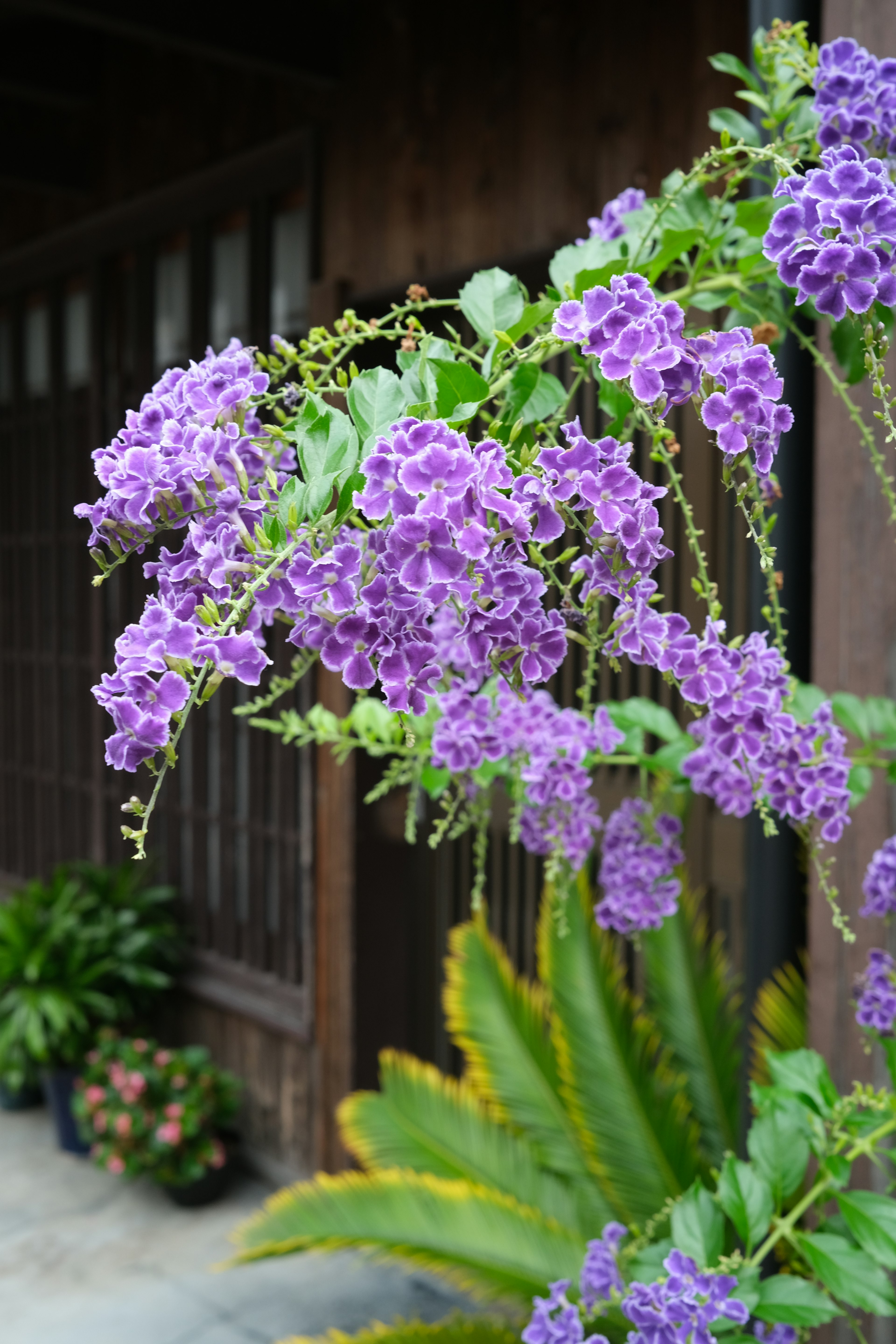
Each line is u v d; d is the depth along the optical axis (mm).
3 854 5266
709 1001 2457
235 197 3652
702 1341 955
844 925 1076
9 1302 3082
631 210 1163
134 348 4113
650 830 1360
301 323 3600
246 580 703
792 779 1062
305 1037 3516
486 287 900
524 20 2807
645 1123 2328
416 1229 2309
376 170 3197
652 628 812
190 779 4137
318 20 3213
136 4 2904
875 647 1588
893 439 753
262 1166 3764
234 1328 2969
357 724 1384
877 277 719
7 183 4109
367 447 717
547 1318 1074
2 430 5074
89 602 4570
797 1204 1607
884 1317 1626
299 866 3664
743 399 696
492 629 682
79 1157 3973
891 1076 1217
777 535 1621
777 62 1174
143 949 4012
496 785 1515
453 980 2676
